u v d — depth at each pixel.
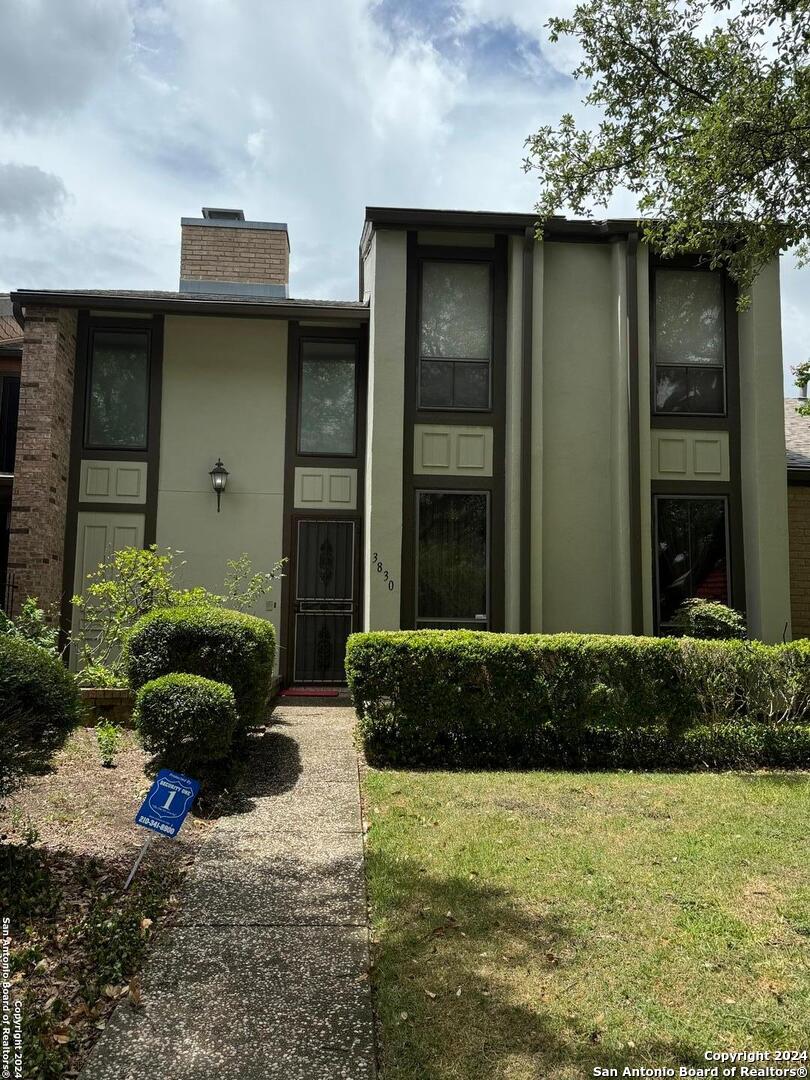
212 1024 2.76
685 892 3.94
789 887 4.03
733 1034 2.72
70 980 3.04
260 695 7.10
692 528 10.73
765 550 10.34
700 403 10.85
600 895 3.89
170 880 4.14
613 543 10.57
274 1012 2.84
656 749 7.31
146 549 10.85
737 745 7.30
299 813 5.41
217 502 11.29
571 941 3.39
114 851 4.46
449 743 7.24
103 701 7.87
